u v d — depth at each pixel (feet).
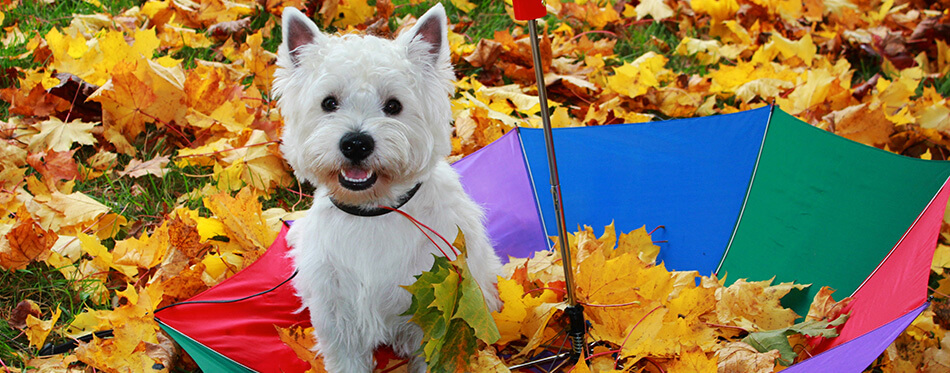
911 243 7.55
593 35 18.95
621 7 20.25
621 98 15.98
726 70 16.39
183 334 8.52
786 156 9.79
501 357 8.70
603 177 10.69
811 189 9.34
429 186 8.59
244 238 11.16
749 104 15.93
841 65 17.37
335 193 8.09
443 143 8.73
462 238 7.57
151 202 12.52
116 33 14.30
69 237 11.19
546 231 10.43
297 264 9.00
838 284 8.61
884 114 13.88
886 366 8.77
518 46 16.80
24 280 10.71
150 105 13.51
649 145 10.82
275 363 8.70
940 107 14.69
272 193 13.01
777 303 8.82
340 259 8.26
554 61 16.94
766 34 19.08
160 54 15.93
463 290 7.41
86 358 8.77
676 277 9.43
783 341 8.23
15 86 14.56
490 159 11.33
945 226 11.54
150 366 8.73
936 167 8.43
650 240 9.73
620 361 8.71
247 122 13.83
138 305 9.51
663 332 8.41
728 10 19.38
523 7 7.00
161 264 10.86
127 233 11.87
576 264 9.65
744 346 8.16
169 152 13.69
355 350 8.83
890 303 7.10
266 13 17.66
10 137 13.01
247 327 9.03
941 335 9.36
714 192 10.14
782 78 16.51
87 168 12.75
